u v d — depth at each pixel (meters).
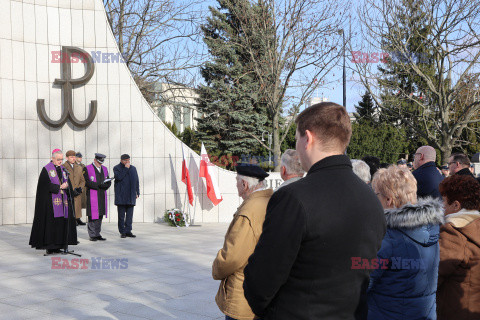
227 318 2.95
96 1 12.81
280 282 1.66
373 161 5.56
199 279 6.51
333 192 1.71
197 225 12.38
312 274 1.66
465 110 18.70
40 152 12.41
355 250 1.69
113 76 12.84
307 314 1.66
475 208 2.87
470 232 2.71
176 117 21.62
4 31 11.87
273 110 17.52
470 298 2.71
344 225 1.67
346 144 1.87
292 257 1.65
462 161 5.42
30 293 5.75
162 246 9.18
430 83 19.34
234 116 23.80
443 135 19.45
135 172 10.34
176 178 12.92
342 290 1.68
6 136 11.94
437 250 2.37
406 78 22.59
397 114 21.27
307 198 1.67
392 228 2.31
